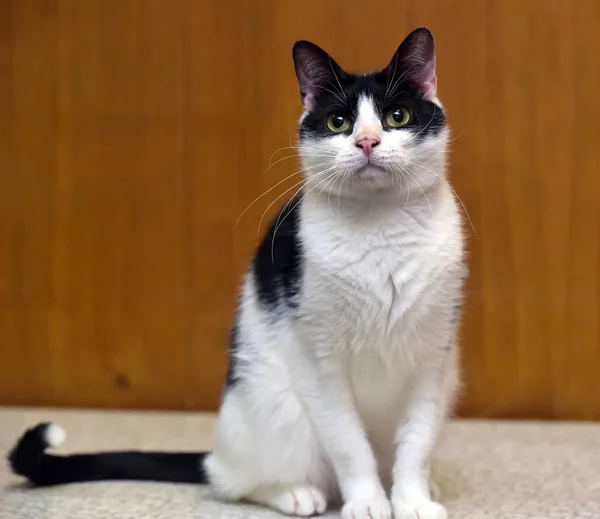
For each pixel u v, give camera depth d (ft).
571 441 6.59
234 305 7.65
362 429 4.85
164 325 7.85
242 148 7.65
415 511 4.48
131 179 7.77
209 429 7.06
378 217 4.65
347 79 5.03
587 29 7.27
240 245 7.71
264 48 7.58
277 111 7.59
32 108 7.83
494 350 7.52
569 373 7.47
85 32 7.73
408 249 4.60
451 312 4.75
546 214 7.39
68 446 6.50
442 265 4.63
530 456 6.16
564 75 7.31
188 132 7.70
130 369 7.92
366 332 4.64
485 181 7.43
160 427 7.14
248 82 7.61
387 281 4.58
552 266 7.42
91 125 7.78
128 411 7.85
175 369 7.87
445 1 7.38
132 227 7.80
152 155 7.74
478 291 7.48
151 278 7.82
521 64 7.34
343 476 4.77
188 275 7.79
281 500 4.91
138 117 7.73
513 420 7.50
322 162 4.83
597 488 5.32
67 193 7.85
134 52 7.70
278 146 7.60
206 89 7.66
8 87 7.84
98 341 7.92
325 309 4.61
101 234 7.84
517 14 7.32
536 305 7.46
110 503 5.09
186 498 5.23
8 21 7.79
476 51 7.37
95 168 7.80
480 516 4.76
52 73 7.79
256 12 7.57
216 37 7.62
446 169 5.72
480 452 6.31
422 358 4.78
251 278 5.28
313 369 4.74
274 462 4.93
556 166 7.37
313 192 4.90
